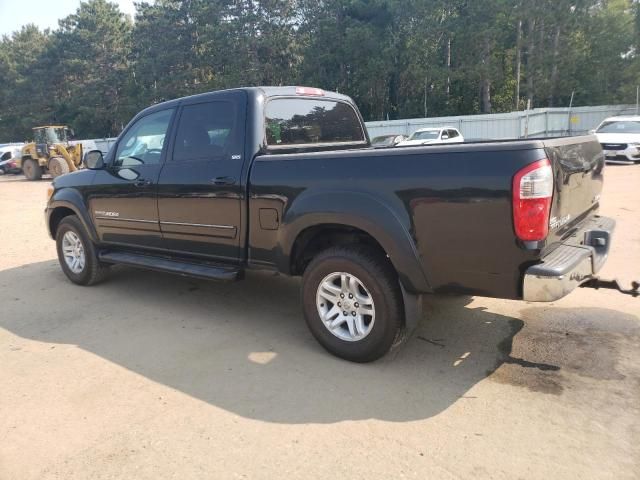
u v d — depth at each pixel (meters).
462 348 3.95
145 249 5.13
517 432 2.87
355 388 3.40
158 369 3.78
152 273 6.41
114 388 3.51
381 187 3.39
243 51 44.81
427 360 3.78
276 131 4.45
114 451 2.81
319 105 5.01
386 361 3.78
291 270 4.02
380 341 3.58
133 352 4.09
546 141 3.06
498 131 29.53
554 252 3.24
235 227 4.25
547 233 3.01
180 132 4.68
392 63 41.56
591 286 3.74
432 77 39.44
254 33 45.03
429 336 4.19
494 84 41.88
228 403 3.27
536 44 38.38
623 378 3.41
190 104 4.64
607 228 3.73
